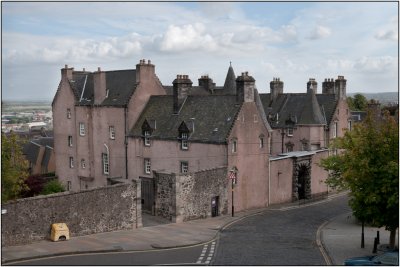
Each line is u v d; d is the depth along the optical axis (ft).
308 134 202.80
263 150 151.23
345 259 85.92
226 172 137.28
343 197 177.68
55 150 190.19
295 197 165.48
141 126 160.56
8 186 86.12
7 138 90.89
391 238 88.58
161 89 172.65
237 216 134.82
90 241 97.14
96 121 172.04
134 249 92.32
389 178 82.17
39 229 95.40
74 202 101.14
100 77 171.12
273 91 226.17
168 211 125.18
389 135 85.15
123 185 111.04
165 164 152.05
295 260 85.81
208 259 85.97
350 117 221.66
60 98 186.19
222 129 140.26
